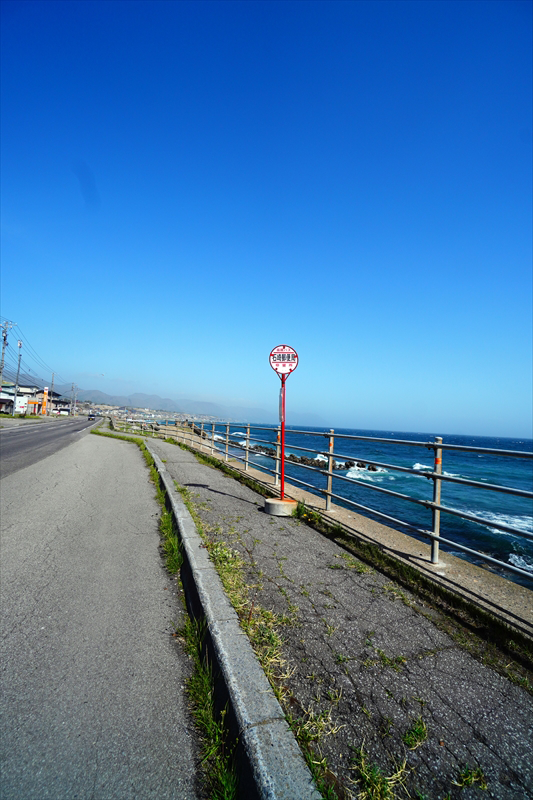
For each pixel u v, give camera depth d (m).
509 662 2.63
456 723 2.09
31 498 7.36
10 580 3.76
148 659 2.62
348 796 1.66
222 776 1.72
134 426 46.03
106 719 2.07
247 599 3.23
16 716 2.06
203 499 6.84
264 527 5.44
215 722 2.05
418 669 2.51
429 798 1.69
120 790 1.69
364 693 2.26
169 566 4.18
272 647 2.57
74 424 57.78
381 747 1.91
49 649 2.66
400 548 4.69
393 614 3.18
